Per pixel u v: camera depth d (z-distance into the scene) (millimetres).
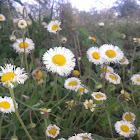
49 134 100
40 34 251
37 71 112
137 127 133
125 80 211
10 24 261
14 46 152
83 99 158
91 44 237
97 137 117
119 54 124
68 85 133
